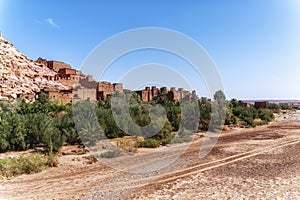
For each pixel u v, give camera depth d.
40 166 9.49
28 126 14.86
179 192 6.54
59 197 6.38
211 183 7.26
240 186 6.92
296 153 11.72
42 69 84.06
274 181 7.29
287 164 9.43
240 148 13.55
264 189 6.61
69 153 12.75
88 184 7.46
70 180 7.95
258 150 12.77
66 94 48.59
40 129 14.73
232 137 19.00
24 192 6.80
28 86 67.19
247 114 35.12
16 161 9.44
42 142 14.48
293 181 7.24
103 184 7.42
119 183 7.48
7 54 78.94
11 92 59.94
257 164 9.55
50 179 8.12
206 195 6.27
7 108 23.88
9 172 8.66
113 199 6.14
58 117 18.98
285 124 32.34
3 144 13.51
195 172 8.55
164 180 7.69
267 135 20.00
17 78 69.25
